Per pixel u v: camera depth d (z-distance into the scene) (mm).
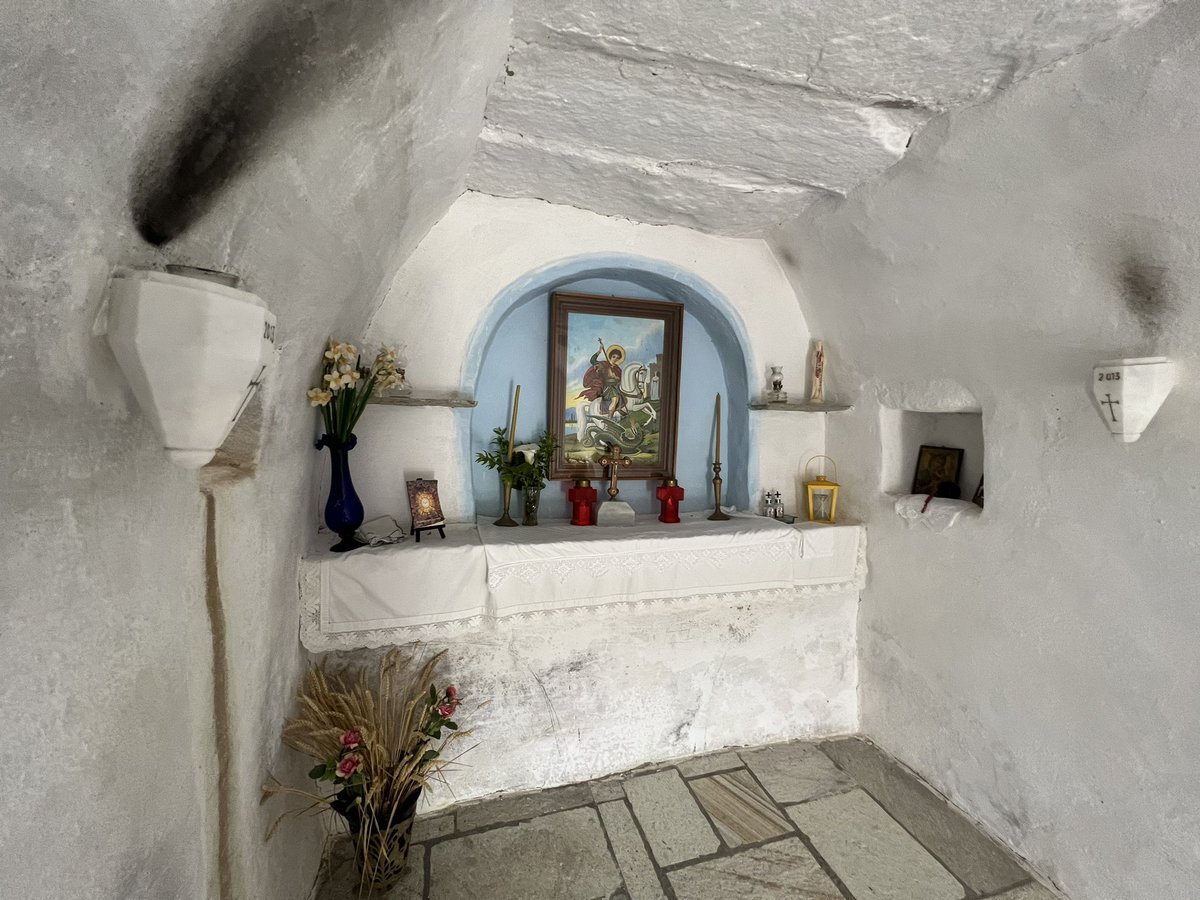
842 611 2025
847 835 1548
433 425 1681
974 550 1590
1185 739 1124
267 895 1058
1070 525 1334
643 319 2047
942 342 1618
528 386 1977
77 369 529
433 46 787
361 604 1393
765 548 1817
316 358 1216
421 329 1648
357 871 1372
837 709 2035
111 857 607
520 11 894
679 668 1846
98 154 474
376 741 1260
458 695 1625
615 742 1790
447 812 1620
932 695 1741
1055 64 1012
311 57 611
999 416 1506
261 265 769
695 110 1193
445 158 1209
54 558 522
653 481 2148
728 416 2207
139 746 658
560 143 1345
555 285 1892
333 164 787
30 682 501
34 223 446
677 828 1566
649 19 909
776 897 1355
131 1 419
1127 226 1088
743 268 1977
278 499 1142
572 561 1588
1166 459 1133
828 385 2113
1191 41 849
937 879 1407
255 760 1010
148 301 522
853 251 1688
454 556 1472
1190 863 1120
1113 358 1205
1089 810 1310
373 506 1634
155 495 691
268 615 1089
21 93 403
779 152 1364
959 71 1054
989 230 1328
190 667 781
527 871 1421
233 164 611
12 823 484
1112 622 1249
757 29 934
